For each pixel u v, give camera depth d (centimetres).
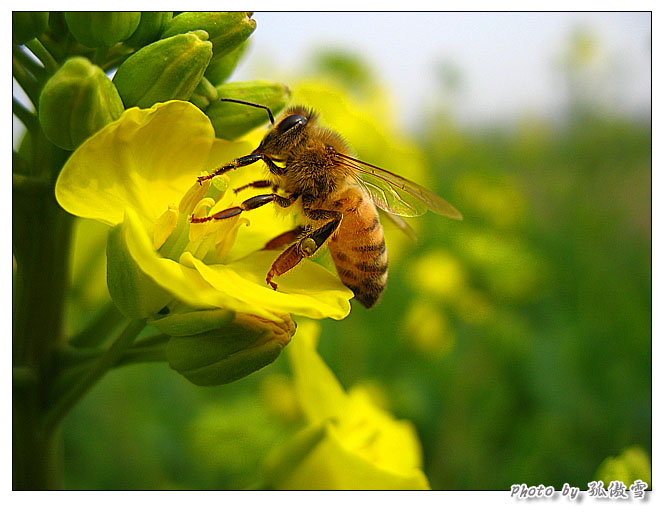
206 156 7
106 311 7
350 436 8
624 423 14
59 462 7
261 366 7
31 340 7
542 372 14
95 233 9
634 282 17
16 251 7
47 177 7
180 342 7
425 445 14
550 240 19
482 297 16
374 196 8
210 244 7
